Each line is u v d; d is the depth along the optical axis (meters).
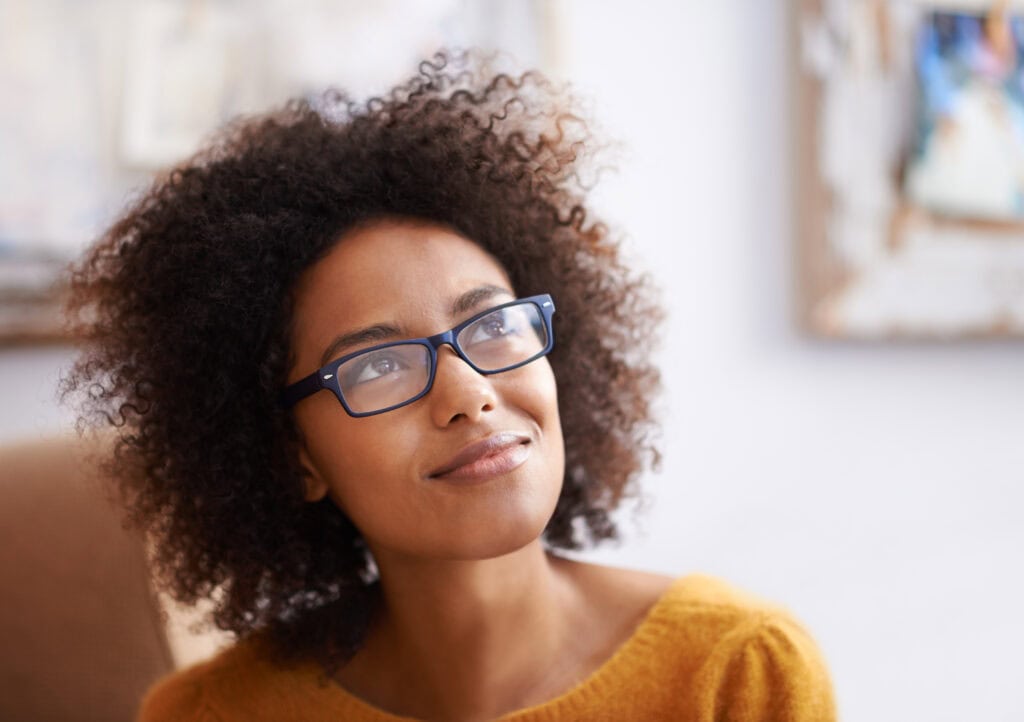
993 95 1.62
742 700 0.75
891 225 1.58
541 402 0.69
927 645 1.70
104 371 0.83
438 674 0.77
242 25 1.35
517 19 1.43
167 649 1.06
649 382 0.94
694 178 1.54
